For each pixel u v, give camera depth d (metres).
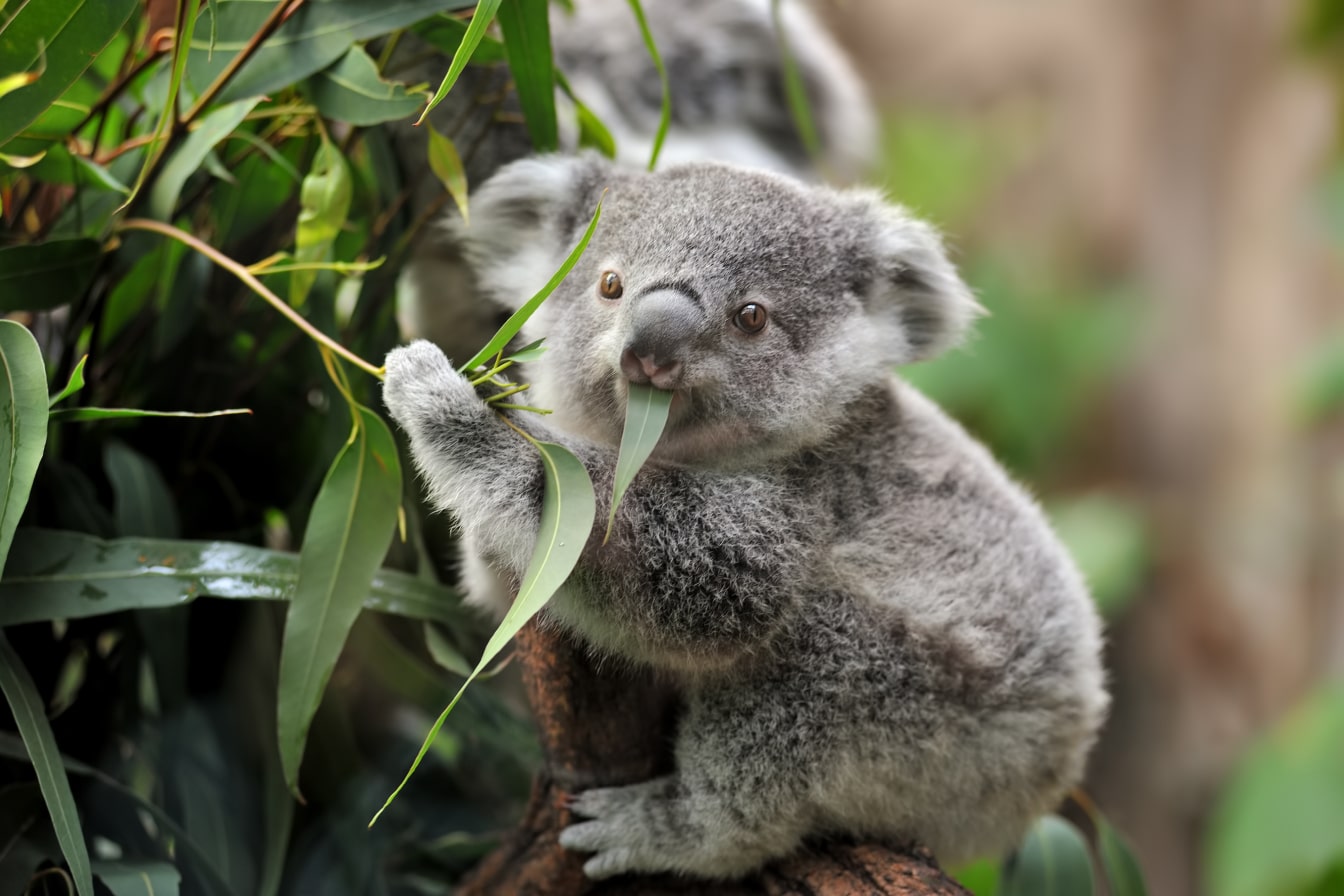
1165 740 11.66
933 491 4.30
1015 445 11.84
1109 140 12.33
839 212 4.54
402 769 5.08
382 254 4.52
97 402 4.39
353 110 3.91
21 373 3.22
